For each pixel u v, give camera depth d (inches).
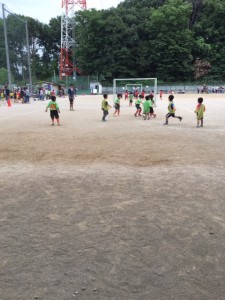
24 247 147.6
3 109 980.6
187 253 140.8
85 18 2815.0
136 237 155.5
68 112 840.3
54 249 145.3
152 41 2839.6
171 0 2918.3
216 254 139.9
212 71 2893.7
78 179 250.5
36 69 3481.8
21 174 267.7
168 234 158.4
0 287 118.9
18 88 1489.9
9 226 169.6
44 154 343.0
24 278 124.0
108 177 254.8
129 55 2834.6
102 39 2797.7
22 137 454.6
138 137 444.5
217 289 116.7
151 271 127.6
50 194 217.0
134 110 912.9
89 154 339.6
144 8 3029.0
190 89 2721.5
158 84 2755.9
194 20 3149.6
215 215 180.2
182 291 115.5
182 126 557.0
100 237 155.9
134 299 111.7
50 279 123.2
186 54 2829.7
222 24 3006.9
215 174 259.6
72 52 2947.8
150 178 250.4
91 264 132.9
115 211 186.5
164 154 335.3
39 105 1175.0
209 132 484.7
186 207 191.5
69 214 183.5
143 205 195.0
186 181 241.4
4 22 1349.7
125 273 126.4
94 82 2465.6
